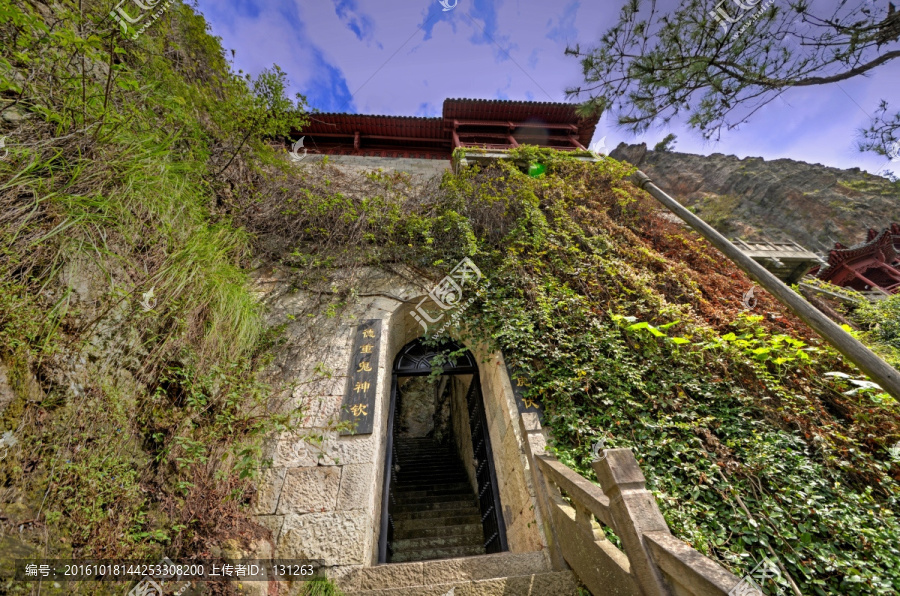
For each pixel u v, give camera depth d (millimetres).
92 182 3070
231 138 5352
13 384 2094
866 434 3752
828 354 4555
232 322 4020
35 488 2002
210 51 5199
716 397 4117
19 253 2428
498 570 3123
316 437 3713
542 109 11734
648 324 4617
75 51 3133
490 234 6184
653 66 4137
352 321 5223
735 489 3199
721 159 29531
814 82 3697
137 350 2936
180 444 2859
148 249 3373
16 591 1710
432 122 11453
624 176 8039
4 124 2779
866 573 2514
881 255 13266
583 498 2537
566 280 5574
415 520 6352
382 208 6402
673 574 1579
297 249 5703
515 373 4582
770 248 10242
